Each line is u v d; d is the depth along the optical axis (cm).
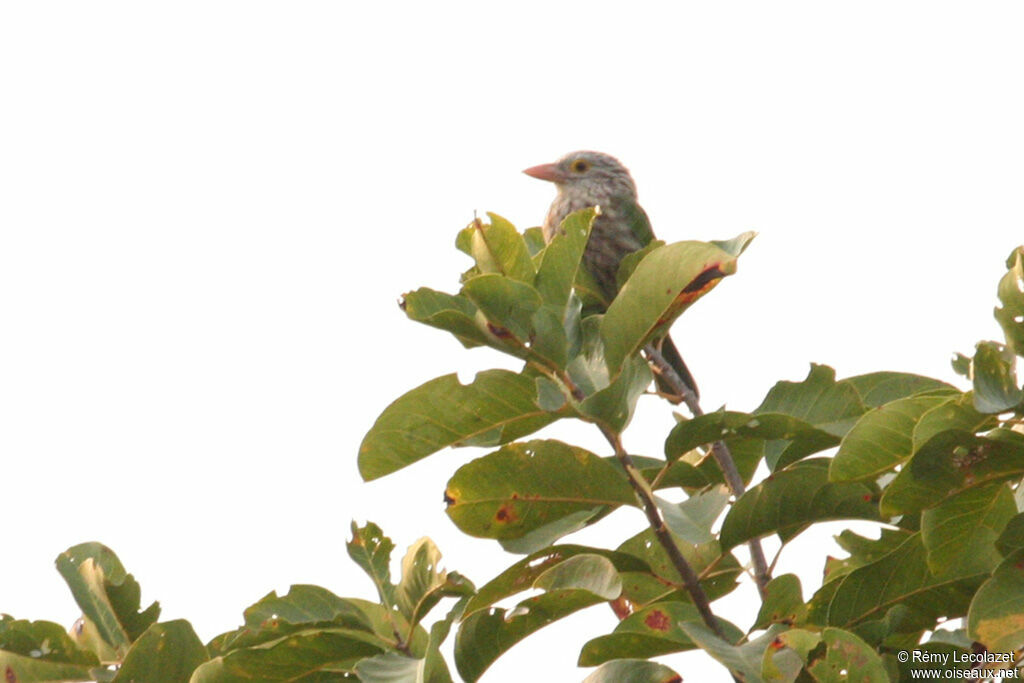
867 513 551
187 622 557
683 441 541
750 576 588
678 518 566
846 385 575
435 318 514
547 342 521
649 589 595
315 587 578
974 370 472
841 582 539
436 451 538
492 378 521
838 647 450
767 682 454
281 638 554
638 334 520
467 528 532
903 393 624
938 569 522
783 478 546
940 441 485
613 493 525
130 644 618
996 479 497
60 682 606
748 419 529
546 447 516
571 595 499
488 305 513
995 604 474
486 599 538
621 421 510
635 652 518
